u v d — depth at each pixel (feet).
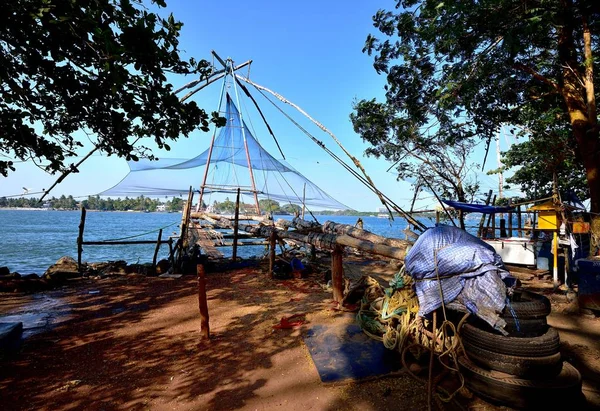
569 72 28.27
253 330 17.60
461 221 39.88
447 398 10.64
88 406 11.10
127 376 13.07
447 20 24.47
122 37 12.10
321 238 22.75
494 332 10.61
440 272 11.78
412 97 34.12
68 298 24.91
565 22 23.73
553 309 20.85
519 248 32.04
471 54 26.53
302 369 13.24
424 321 12.69
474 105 33.37
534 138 39.14
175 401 11.33
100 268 35.50
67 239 112.98
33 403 11.28
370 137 45.11
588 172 27.76
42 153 16.29
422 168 52.39
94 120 16.66
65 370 13.64
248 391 11.83
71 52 13.71
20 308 22.35
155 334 17.46
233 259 38.93
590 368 13.21
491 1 20.33
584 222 25.84
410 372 12.33
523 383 9.68
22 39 12.59
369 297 17.76
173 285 28.96
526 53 30.07
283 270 31.30
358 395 11.37
